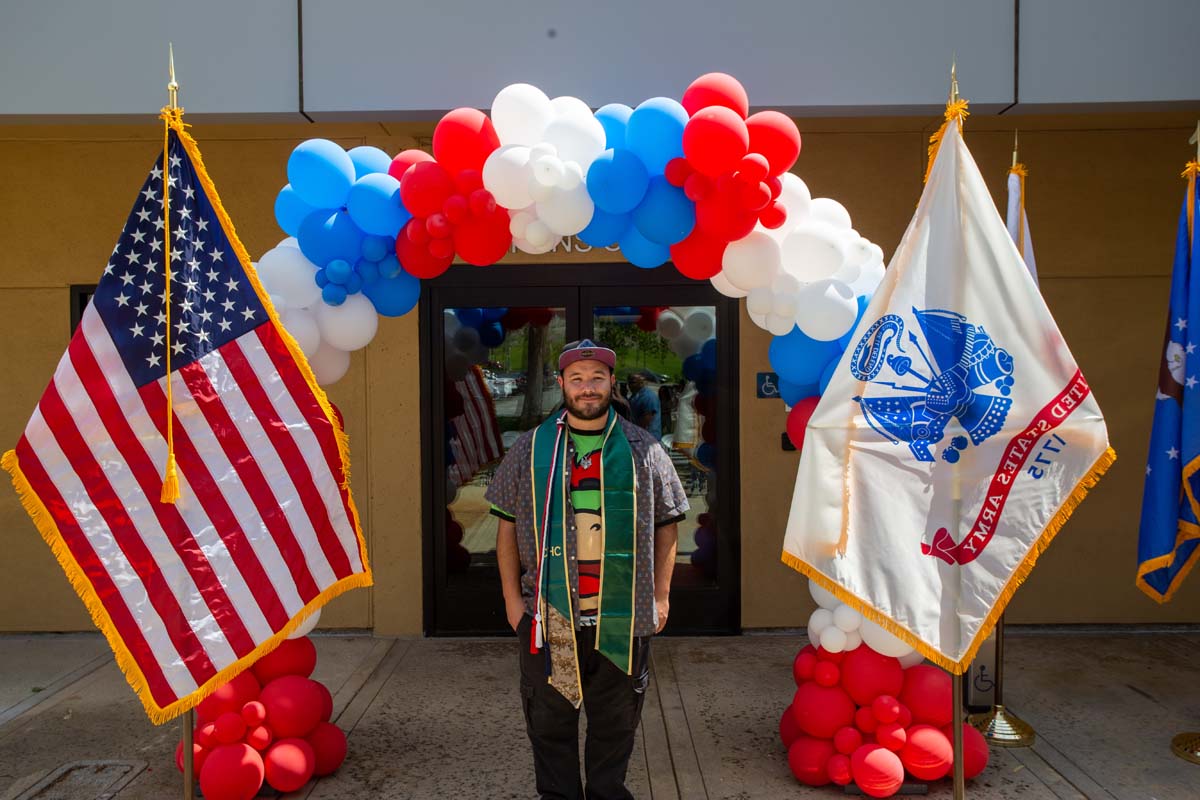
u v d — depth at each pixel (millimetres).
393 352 6473
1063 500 3613
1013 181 5121
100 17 5191
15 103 5199
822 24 5176
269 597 3766
